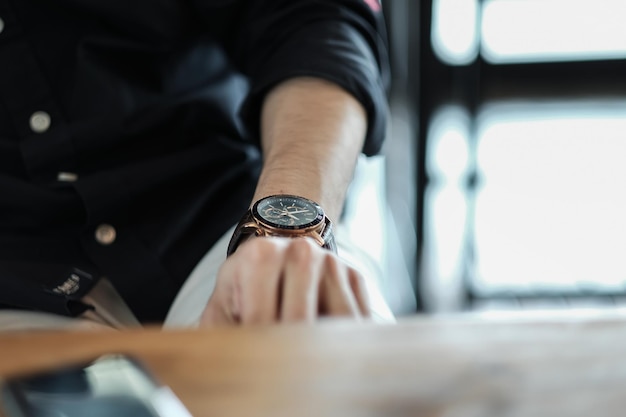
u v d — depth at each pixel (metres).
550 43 1.46
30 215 0.77
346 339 0.43
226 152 0.81
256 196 0.67
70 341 0.43
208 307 0.56
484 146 1.62
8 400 0.38
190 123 0.82
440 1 1.42
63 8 0.80
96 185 0.76
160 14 0.82
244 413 0.37
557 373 0.40
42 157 0.78
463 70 1.44
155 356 0.41
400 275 1.53
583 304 1.54
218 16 0.86
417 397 0.38
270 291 0.52
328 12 0.85
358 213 1.57
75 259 0.76
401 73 1.44
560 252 1.58
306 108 0.76
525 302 1.54
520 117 1.54
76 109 0.79
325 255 0.54
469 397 0.38
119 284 0.76
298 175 0.68
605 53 1.44
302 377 0.39
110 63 0.81
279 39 0.85
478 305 1.55
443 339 0.43
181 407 0.37
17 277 0.72
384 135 0.83
